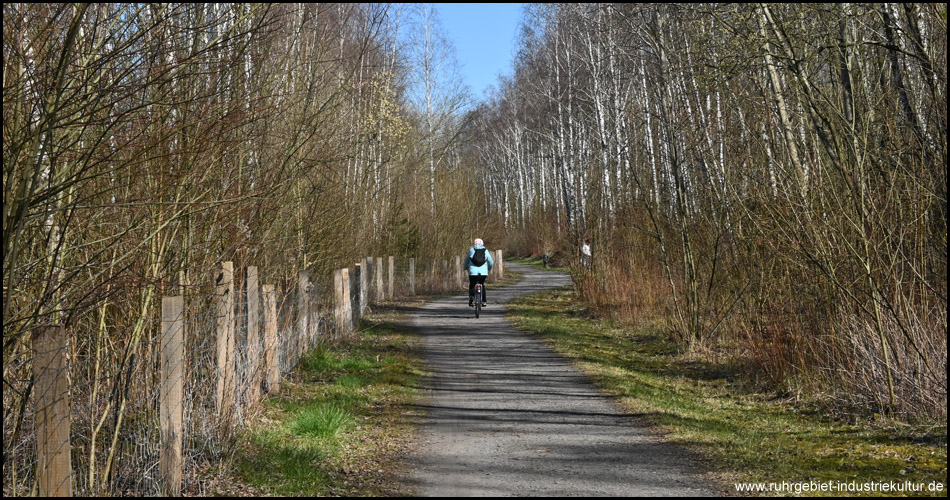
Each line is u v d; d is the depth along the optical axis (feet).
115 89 15.94
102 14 16.62
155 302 22.74
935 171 26.63
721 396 31.78
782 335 32.68
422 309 73.10
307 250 43.45
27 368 17.85
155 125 19.86
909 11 28.19
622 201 63.72
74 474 17.84
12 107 14.99
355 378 33.24
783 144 35.24
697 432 24.58
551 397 31.12
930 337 26.05
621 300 59.77
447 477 19.88
